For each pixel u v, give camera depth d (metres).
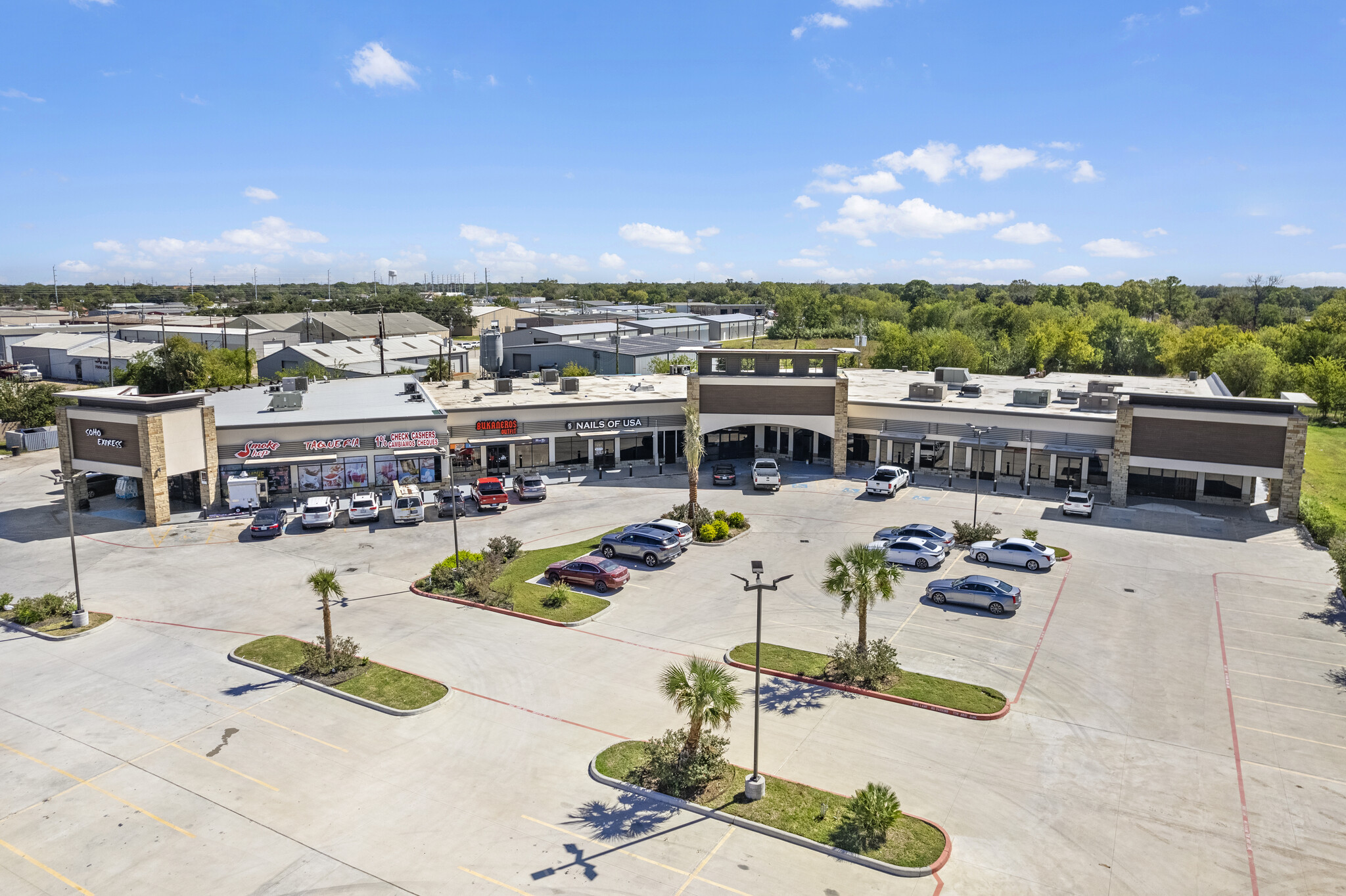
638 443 71.94
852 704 30.06
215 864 21.83
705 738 26.34
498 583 42.72
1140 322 139.25
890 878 20.92
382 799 24.59
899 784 24.98
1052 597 40.41
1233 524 52.91
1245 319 182.12
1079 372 114.31
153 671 33.44
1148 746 27.02
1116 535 50.53
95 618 38.59
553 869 21.39
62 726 29.14
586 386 82.00
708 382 68.81
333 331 159.88
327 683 31.91
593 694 31.02
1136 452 57.00
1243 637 35.53
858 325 173.00
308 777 25.80
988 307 179.38
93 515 56.91
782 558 46.75
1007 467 64.19
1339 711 29.22
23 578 44.28
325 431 60.56
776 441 74.12
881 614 38.56
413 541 50.78
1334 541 41.47
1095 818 23.27
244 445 59.03
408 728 28.69
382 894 20.61
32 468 72.25
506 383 75.00
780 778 25.27
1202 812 23.53
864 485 64.19
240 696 31.23
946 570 44.69
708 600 40.50
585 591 41.81
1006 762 26.14
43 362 136.50
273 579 44.12
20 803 24.62
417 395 73.19
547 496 61.59
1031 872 21.05
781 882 20.81
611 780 25.14
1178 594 40.59
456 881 21.03
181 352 94.31
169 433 54.78
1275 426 52.94
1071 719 28.81
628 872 21.23
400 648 35.28
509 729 28.50
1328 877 20.84
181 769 26.31
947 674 32.25
